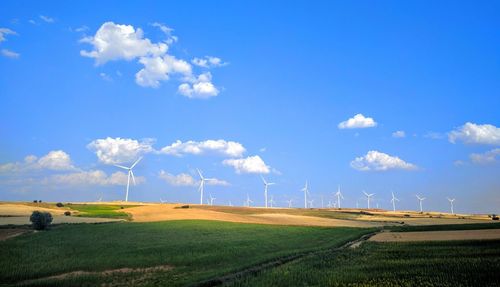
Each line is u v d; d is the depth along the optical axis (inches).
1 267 1391.5
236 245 1895.9
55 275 1314.0
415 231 2691.9
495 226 2783.0
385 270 1115.9
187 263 1467.8
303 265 1270.9
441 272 1029.2
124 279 1226.0
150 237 2142.0
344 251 1606.8
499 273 970.7
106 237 2126.0
